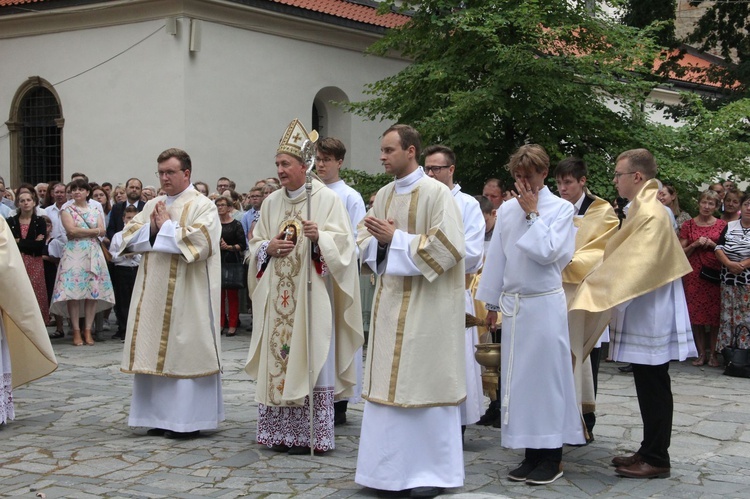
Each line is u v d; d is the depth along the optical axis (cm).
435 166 610
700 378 941
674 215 1089
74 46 1866
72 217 1131
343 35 2009
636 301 548
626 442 646
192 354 648
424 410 514
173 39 1734
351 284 627
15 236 1151
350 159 2069
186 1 1714
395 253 512
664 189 1059
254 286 656
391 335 519
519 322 536
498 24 1385
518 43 1405
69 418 725
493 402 701
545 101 1381
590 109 1438
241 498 511
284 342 618
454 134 1395
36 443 641
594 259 588
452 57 1465
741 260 959
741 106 1409
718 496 512
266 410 620
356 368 706
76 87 1870
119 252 661
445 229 512
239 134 1827
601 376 947
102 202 1261
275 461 593
